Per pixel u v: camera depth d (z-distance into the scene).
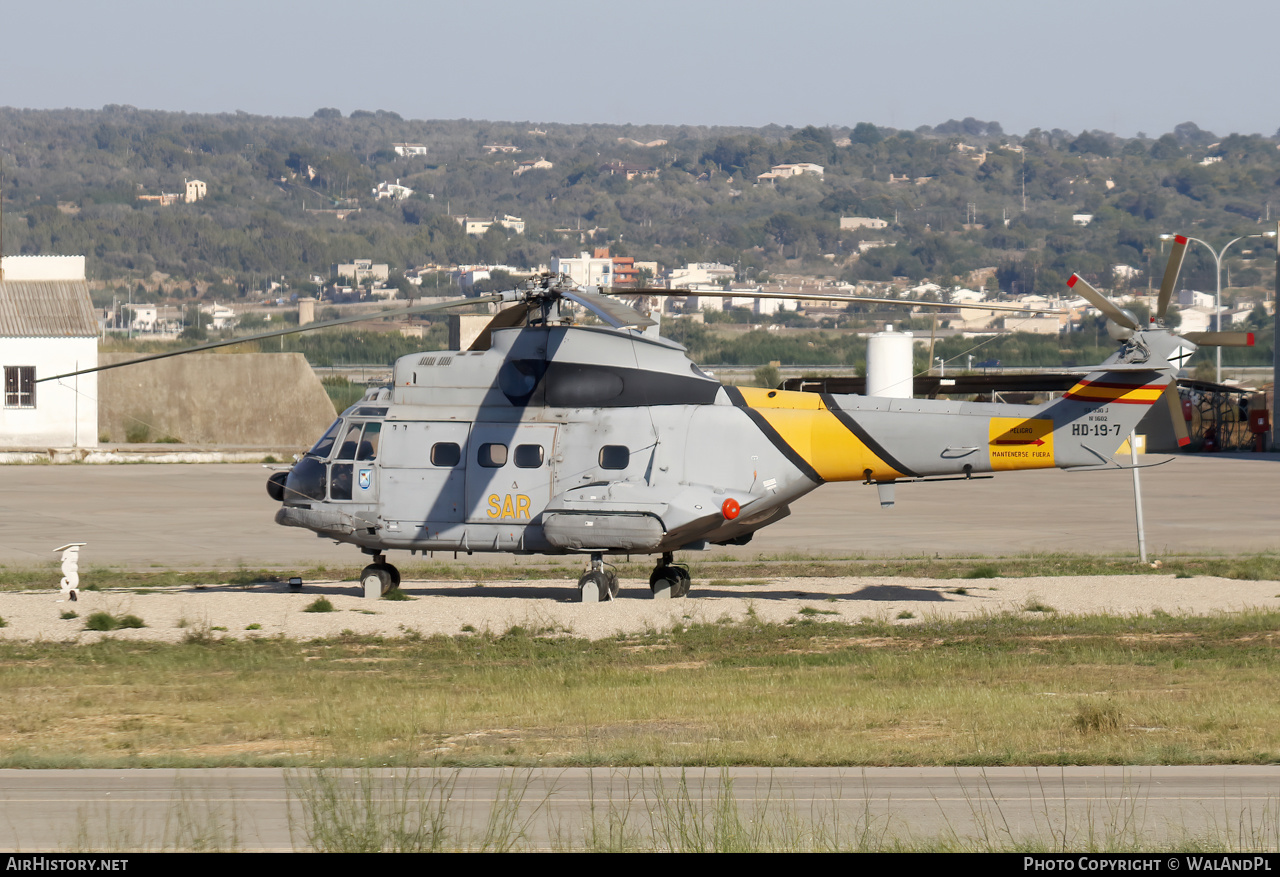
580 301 79.00
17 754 45.47
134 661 65.88
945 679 59.91
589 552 84.25
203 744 47.72
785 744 46.22
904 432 82.62
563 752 45.75
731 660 66.12
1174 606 82.19
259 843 35.53
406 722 50.75
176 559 107.94
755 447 83.19
